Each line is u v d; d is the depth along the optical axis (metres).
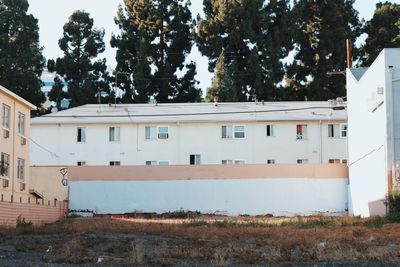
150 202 46.41
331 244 19.81
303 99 70.50
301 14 69.12
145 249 18.86
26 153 40.34
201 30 68.06
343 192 46.00
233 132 54.12
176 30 72.31
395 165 33.31
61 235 24.52
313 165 46.22
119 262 15.87
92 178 46.62
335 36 69.00
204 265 15.26
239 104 58.16
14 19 68.62
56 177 46.56
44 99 69.31
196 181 46.47
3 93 36.12
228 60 68.62
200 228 28.20
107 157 54.19
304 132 54.12
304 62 71.19
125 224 30.67
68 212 44.56
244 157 53.78
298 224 30.56
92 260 16.14
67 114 55.62
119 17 73.12
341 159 53.62
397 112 33.53
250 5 67.44
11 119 37.53
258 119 53.81
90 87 69.56
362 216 38.62
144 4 71.25
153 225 30.00
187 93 72.75
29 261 15.81
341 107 54.28
